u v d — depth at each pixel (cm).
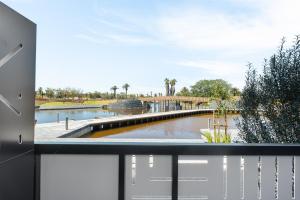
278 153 225
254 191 231
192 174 230
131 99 4803
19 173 194
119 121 2422
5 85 173
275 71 404
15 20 185
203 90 3556
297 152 225
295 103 377
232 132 693
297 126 376
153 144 225
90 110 4716
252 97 438
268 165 231
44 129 1748
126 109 4703
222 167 231
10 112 180
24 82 200
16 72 187
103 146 225
